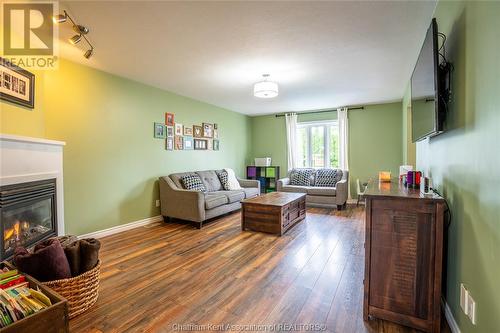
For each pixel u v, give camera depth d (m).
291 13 2.06
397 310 1.59
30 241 2.14
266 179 6.65
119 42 2.56
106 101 3.48
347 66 3.25
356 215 4.57
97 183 3.37
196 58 2.99
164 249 2.93
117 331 1.55
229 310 1.76
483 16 1.13
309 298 1.91
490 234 1.07
